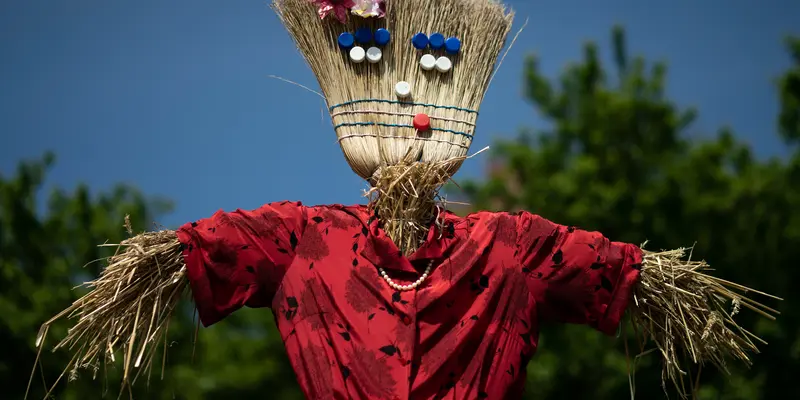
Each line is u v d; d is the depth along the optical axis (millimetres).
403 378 4113
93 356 4504
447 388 4180
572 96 14969
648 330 4676
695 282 4629
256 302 4398
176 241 4387
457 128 4609
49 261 13195
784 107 14406
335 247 4340
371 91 4598
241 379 13984
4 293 12594
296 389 14492
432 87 4641
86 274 13148
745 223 13359
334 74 4652
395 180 4359
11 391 12086
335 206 4473
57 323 12406
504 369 4258
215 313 4355
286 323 4246
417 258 4312
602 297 4453
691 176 13594
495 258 4371
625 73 15055
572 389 13258
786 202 13375
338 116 4605
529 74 15078
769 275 13289
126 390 12398
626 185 13477
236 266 4336
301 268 4309
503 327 4301
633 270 4496
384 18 4723
